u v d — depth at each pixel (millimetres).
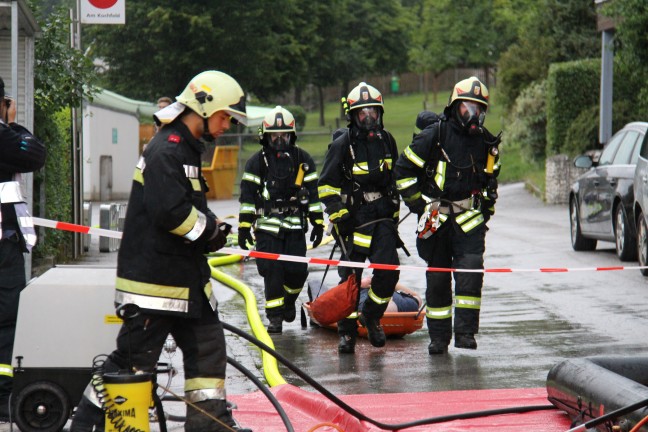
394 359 9320
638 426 5582
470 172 9297
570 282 13820
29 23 12492
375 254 9492
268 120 10812
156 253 5504
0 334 6707
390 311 10406
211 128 5617
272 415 7230
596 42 37125
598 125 29625
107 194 37562
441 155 9273
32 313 6309
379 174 9484
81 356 6297
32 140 6789
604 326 10609
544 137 36812
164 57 51375
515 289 13359
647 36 21234
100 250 18438
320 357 9492
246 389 8117
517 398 7598
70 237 17375
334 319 9328
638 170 14328
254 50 52250
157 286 5512
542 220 24344
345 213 9430
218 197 38500
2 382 6652
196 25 49875
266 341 9766
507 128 38281
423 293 13227
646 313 11320
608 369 6895
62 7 15508
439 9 69562
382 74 88062
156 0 50531
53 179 15359
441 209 9273
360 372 8773
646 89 23047
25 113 12906
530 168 41594
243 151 47562
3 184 6758
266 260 10789
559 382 6855
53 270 6605
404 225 23391
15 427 6594
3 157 6719
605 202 16016
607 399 6156
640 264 14461
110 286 6316
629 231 15180
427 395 7781
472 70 92312
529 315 11383
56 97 14906
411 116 75562
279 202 10852
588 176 16859
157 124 5691
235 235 17672
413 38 72938
